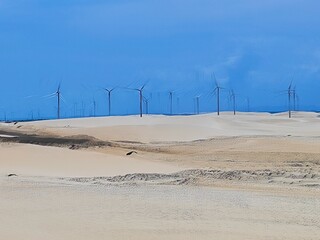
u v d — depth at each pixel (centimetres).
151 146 5647
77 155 4206
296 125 10512
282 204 2017
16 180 2798
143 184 2708
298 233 1475
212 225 1588
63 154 4241
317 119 13088
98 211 1836
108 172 3519
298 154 4375
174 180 2869
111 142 6088
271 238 1400
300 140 5538
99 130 8125
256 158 4253
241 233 1467
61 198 2145
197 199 2141
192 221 1653
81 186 2575
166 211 1842
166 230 1501
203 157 4450
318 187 2586
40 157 4106
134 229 1512
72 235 1416
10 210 1836
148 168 3700
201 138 7269
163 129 8200
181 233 1461
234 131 8612
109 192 2344
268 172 3162
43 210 1847
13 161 3922
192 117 11900
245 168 3531
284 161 4003
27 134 8131
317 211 1867
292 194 2316
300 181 2817
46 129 9081
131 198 2161
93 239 1371
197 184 2708
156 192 2359
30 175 3198
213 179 2905
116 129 8125
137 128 8212
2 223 1576
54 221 1631
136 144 6031
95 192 2338
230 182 2786
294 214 1798
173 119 11225
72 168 3703
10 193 2277
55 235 1411
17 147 4475
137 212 1817
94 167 3747
